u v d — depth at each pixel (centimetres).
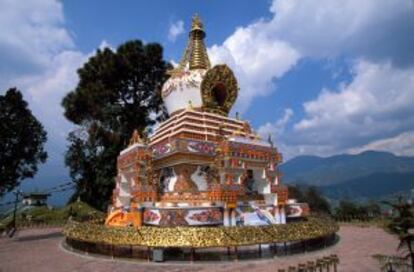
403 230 1088
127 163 2472
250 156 2112
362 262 1545
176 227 1659
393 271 1128
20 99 2736
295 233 1756
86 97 3947
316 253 1783
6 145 2633
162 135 2545
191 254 1642
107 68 4172
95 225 1944
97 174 3984
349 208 3581
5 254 1992
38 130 2814
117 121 4181
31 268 1603
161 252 1634
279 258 1666
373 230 2745
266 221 1989
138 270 1508
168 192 2153
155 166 2358
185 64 2908
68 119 4106
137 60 4331
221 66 2620
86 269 1557
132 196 2184
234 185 1933
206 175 2197
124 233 1723
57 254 1959
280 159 2325
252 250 1762
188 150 2081
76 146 4006
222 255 1688
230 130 2494
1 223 3562
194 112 2430
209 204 1891
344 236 2412
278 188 2181
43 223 3584
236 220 1912
